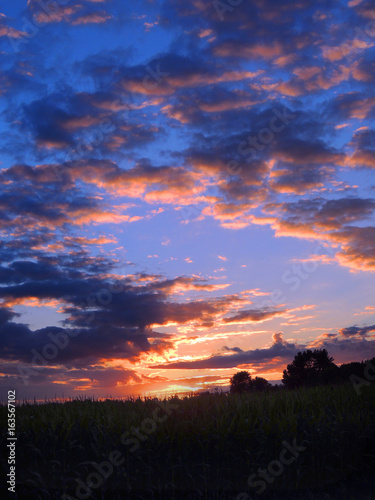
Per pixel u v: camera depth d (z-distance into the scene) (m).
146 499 7.60
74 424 9.55
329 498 7.48
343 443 9.17
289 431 9.19
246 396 12.59
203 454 8.73
